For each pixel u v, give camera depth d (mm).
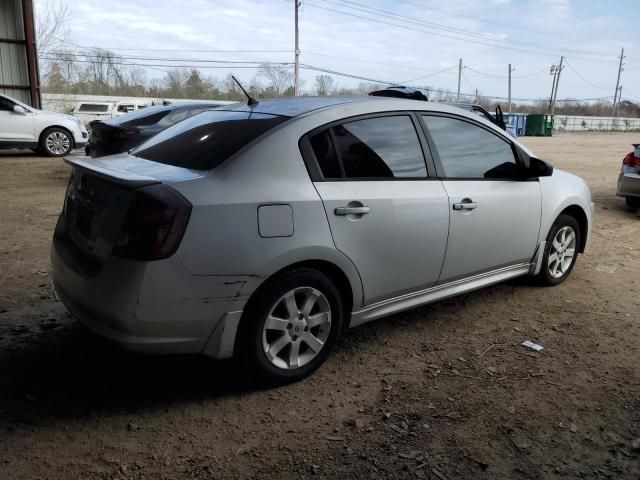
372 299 3547
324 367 3531
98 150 9156
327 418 2986
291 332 3229
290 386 3293
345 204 3268
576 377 3459
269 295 3059
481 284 4293
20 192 9305
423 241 3684
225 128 3436
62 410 2982
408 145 3727
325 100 3697
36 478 2469
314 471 2568
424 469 2594
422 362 3623
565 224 4941
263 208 2971
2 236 6332
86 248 3098
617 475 2584
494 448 2754
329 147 3338
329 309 3334
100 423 2885
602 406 3139
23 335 3820
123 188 2873
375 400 3166
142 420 2924
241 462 2621
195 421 2930
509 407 3107
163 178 2951
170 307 2777
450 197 3820
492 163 4254
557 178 4902
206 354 2984
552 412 3068
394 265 3570
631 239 7102
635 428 2941
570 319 4367
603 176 14023
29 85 17516
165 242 2725
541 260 4770
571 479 2553
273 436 2824
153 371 3420
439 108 3984
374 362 3611
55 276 3400
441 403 3141
